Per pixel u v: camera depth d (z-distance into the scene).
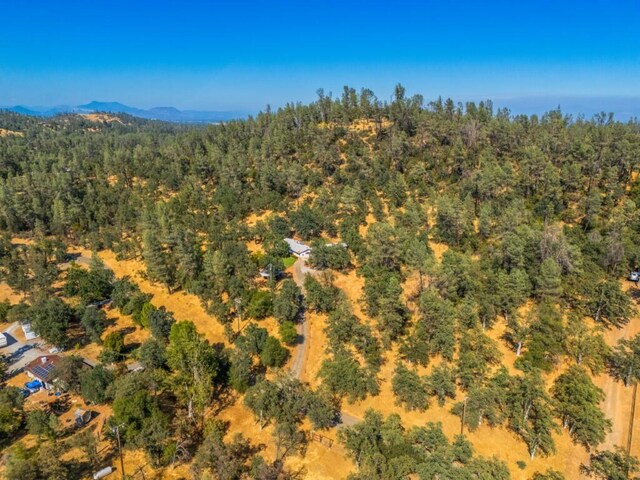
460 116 153.50
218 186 128.75
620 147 113.94
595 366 65.50
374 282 80.00
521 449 53.22
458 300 75.56
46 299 78.00
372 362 64.69
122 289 83.81
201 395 53.75
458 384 62.00
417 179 118.38
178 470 48.69
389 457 48.00
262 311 77.56
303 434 54.06
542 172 107.75
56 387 59.41
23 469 41.19
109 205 125.62
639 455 52.66
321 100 165.00
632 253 86.44
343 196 110.00
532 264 82.38
